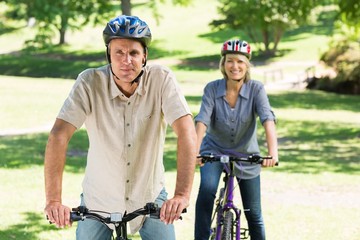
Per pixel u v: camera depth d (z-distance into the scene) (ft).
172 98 15.12
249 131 23.82
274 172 51.31
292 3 118.11
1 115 90.94
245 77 23.56
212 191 23.13
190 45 229.25
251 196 23.67
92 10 178.81
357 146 68.49
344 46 151.33
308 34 229.86
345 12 90.12
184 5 207.72
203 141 24.39
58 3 180.24
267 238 31.68
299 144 70.69
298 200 40.91
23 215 35.83
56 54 226.38
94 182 15.80
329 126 87.71
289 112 106.63
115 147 15.35
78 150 62.18
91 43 240.32
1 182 45.44
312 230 33.24
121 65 14.43
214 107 23.50
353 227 34.01
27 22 260.21
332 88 149.79
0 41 246.68
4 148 61.93
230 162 22.68
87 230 15.81
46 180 14.39
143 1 296.30
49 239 31.09
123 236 14.62
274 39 207.72
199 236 22.98
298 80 163.73
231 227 21.89
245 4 199.31
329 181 47.62
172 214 13.62
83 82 15.15
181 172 14.40
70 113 14.98
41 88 135.03
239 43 23.07
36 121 86.53
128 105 15.19
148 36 14.55
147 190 15.70
